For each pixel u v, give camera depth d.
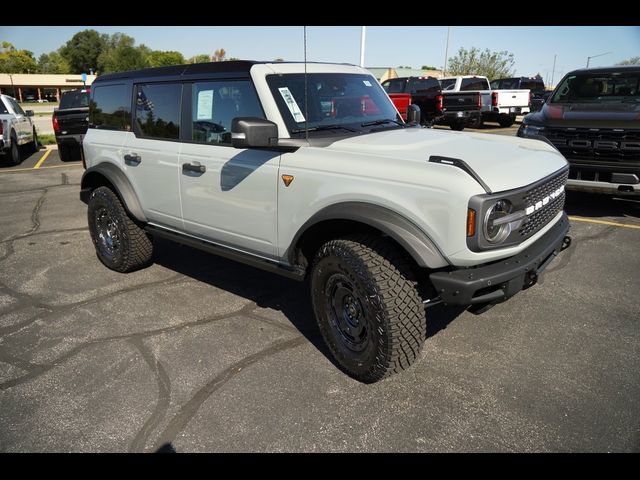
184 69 4.02
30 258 5.45
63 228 6.61
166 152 4.12
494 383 2.99
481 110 17.66
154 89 4.28
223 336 3.65
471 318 3.79
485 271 2.71
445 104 18.30
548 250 3.06
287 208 3.29
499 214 2.69
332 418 2.73
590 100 7.02
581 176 6.00
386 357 2.81
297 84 3.57
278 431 2.65
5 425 2.75
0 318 4.01
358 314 2.99
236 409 2.83
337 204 2.97
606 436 2.53
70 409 2.87
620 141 5.66
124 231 4.66
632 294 4.13
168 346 3.53
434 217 2.64
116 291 4.51
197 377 3.14
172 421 2.74
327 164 3.06
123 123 4.66
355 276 2.82
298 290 4.46
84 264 5.24
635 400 2.80
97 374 3.21
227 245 3.93
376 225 2.76
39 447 2.58
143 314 4.04
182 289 4.53
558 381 2.99
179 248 5.74
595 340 3.44
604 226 5.94
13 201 8.19
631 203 7.05
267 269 3.60
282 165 3.28
